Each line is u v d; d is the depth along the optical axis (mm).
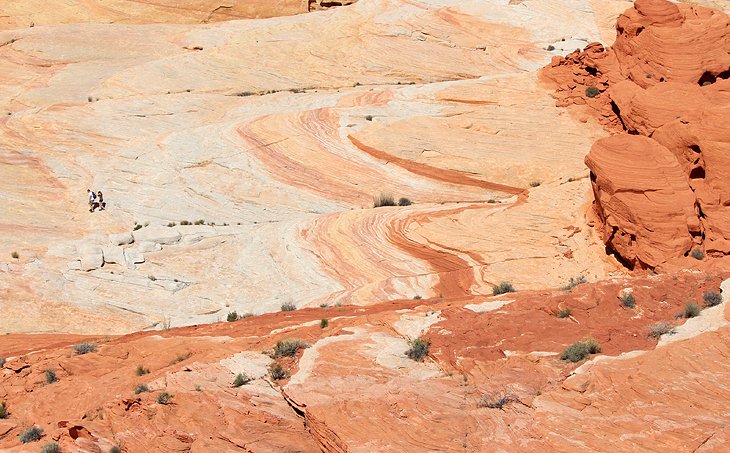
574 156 40781
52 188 39969
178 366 21672
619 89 42500
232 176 40219
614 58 45844
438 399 18156
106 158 42250
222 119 46594
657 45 43031
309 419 18297
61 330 29703
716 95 36312
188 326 27062
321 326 23219
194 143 42688
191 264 33500
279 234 35469
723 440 15547
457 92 47062
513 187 39219
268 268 33312
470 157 40781
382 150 41625
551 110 44781
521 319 21328
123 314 30688
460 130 43188
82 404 21266
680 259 29391
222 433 18328
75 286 31969
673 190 30531
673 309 20812
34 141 44188
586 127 43312
